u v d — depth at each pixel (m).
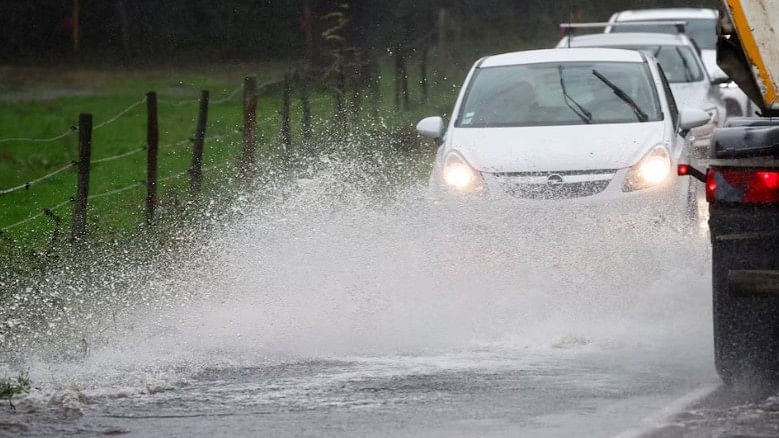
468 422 17.80
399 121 56.22
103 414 18.95
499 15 88.19
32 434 17.81
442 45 81.00
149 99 36.22
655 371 21.05
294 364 22.52
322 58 61.69
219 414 18.75
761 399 18.72
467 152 30.30
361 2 64.62
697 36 68.56
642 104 32.62
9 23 110.50
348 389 20.25
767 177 18.38
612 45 53.00
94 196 41.31
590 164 29.36
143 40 99.75
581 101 32.94
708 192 18.92
